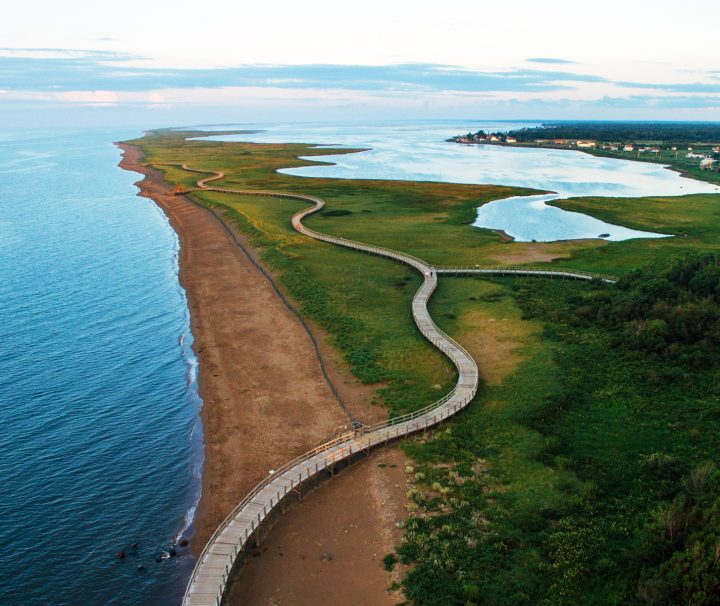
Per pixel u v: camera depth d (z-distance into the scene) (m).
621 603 25.39
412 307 64.81
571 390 45.38
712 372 46.25
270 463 37.81
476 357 52.84
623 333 54.31
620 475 35.25
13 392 47.91
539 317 62.25
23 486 36.06
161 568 29.52
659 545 27.70
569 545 29.34
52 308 68.06
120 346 57.28
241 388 48.12
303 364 52.28
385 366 51.34
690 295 57.47
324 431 41.47
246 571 28.61
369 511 32.72
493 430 40.47
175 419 43.75
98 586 28.45
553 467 36.12
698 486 31.28
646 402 43.34
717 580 23.36
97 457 38.97
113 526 32.56
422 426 40.41
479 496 33.59
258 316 64.44
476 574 27.64
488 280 76.88
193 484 36.03
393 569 28.28
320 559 29.27
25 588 28.39
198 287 75.56
